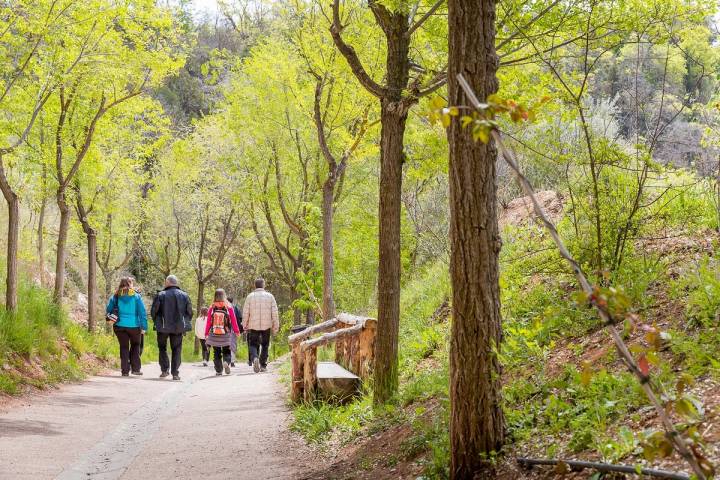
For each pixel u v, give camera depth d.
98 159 18.42
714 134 7.45
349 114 15.59
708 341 5.14
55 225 28.11
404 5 7.63
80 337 17.08
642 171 7.37
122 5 14.24
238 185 24.78
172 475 6.72
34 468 6.73
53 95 16.08
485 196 4.92
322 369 10.58
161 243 34.41
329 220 15.91
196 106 54.03
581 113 7.33
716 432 3.88
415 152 10.84
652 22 7.89
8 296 13.73
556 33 8.64
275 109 20.23
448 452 5.38
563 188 8.46
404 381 9.45
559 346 6.82
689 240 7.60
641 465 3.77
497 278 4.99
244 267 42.03
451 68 4.92
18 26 12.79
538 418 5.22
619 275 7.14
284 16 15.38
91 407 11.00
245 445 8.00
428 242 16.80
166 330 16.75
